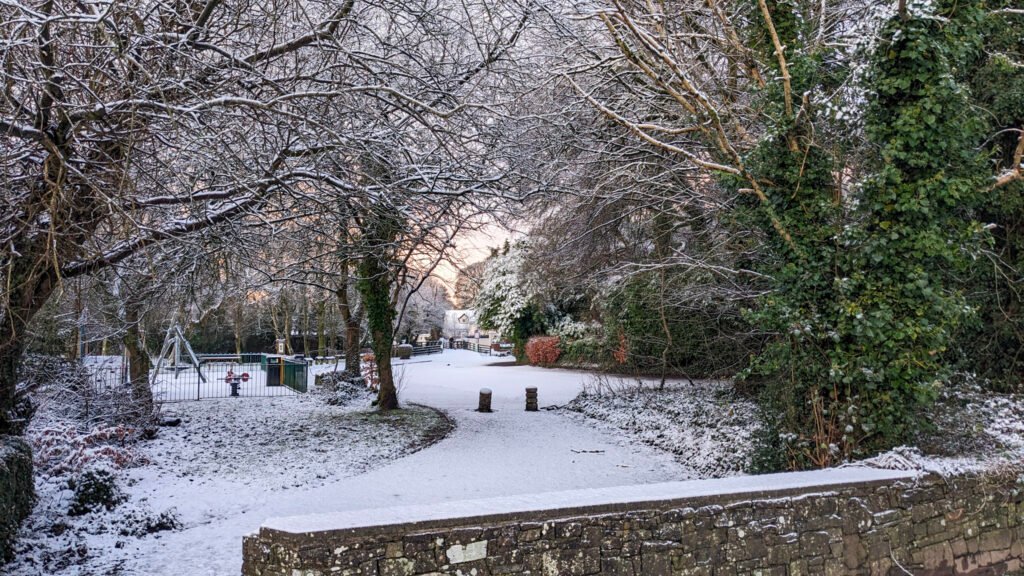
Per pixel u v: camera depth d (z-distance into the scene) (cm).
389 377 1731
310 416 1634
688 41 1067
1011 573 615
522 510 435
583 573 444
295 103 693
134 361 1415
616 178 1237
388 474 1041
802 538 515
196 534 723
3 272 654
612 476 1030
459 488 948
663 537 470
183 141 629
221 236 763
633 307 1953
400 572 399
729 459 1026
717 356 1703
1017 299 964
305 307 3020
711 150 997
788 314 734
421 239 1059
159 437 1323
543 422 1609
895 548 554
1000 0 880
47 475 824
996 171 867
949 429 714
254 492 920
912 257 685
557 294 2147
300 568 378
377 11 858
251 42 744
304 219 918
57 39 554
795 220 747
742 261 1275
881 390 690
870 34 742
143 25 588
